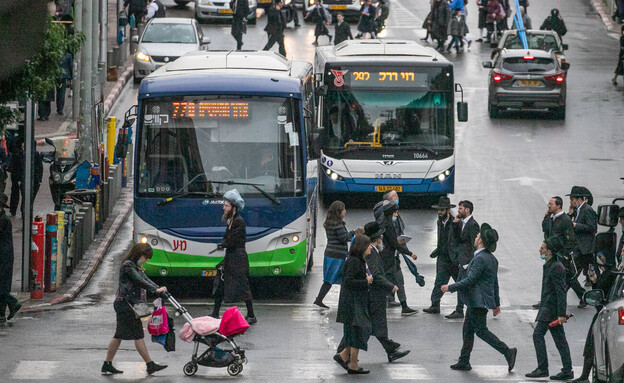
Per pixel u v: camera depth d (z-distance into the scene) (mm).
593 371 20031
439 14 96875
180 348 26531
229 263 28906
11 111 28375
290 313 31406
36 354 24750
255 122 32688
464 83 84500
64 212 35750
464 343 23719
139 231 32531
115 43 91688
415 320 30406
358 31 101312
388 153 49156
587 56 98375
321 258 41219
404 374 23203
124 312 22312
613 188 54312
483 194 53062
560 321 22484
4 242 28125
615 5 116375
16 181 43969
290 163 32688
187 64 35344
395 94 49250
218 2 103875
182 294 34844
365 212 49625
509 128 70312
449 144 49406
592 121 72750
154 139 32656
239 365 22766
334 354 25625
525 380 22781
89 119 47375
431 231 45594
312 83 44250
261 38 97500
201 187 32438
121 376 22594
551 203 31484
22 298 31953
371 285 24062
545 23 99250
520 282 36375
